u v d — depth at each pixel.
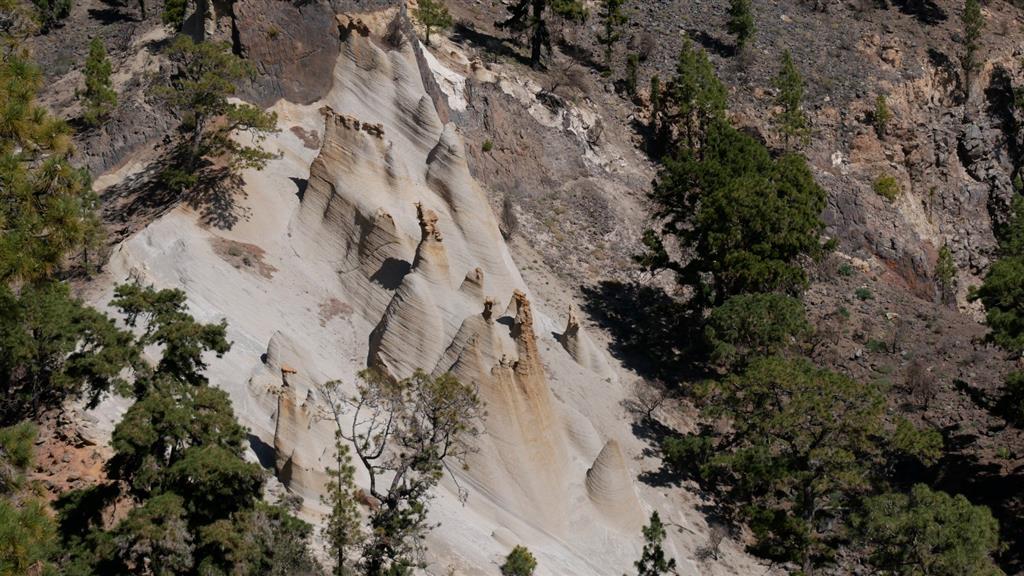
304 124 60.75
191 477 34.25
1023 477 60.44
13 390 40.75
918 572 46.47
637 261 66.25
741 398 55.03
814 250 64.81
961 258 90.25
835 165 88.88
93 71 66.06
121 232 53.97
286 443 43.22
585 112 80.19
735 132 69.94
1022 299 60.09
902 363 69.94
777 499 55.00
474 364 47.88
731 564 50.16
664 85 88.12
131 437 34.66
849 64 96.75
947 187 93.06
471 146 70.69
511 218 67.81
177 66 64.19
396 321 50.88
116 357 38.88
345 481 39.12
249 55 60.47
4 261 29.16
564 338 58.06
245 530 34.47
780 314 59.41
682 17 99.19
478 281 52.72
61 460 38.31
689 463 54.28
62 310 39.78
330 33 62.38
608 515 48.25
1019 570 55.31
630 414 57.03
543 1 81.69
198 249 51.84
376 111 61.47
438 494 46.06
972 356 70.50
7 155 30.12
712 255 63.94
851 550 53.00
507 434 47.25
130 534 32.88
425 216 52.47
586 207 73.31
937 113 97.12
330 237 54.97
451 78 72.06
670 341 64.88
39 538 24.38
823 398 51.84
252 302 51.16
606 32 90.00
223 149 56.69
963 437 63.88
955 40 101.94
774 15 102.06
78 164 59.66
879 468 59.22
